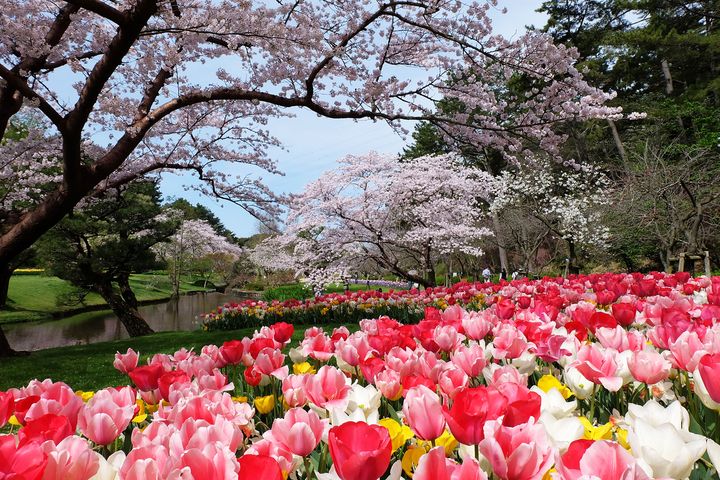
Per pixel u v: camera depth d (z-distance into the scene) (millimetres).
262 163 11750
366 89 8430
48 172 12648
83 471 1015
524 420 1091
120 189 11414
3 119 7723
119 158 7043
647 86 27516
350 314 10242
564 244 20672
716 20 24203
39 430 1234
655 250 17406
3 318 21938
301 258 14188
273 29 6484
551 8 24500
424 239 13758
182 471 925
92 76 6281
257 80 8953
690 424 1427
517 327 2326
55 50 8312
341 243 13945
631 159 21750
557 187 21797
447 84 9219
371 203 13602
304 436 1151
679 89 26406
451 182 14750
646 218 14406
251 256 33188
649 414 1213
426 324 2467
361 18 8398
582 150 25734
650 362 1511
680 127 22359
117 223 15094
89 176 6875
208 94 7309
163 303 30312
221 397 1624
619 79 25547
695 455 946
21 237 6984
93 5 5504
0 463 933
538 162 19281
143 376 1876
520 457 918
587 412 1731
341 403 1449
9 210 10812
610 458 824
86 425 1387
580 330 2391
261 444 1133
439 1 7457
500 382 1463
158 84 7918
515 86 19547
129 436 1709
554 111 8945
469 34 8086
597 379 1546
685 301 3045
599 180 19750
